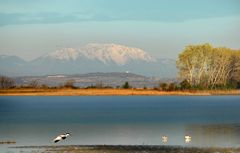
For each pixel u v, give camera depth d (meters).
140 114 124.56
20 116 119.56
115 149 54.34
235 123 90.56
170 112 131.50
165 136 64.12
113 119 106.00
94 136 69.56
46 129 82.06
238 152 51.09
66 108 160.50
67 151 53.28
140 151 52.50
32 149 55.19
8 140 64.69
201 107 155.38
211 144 57.78
